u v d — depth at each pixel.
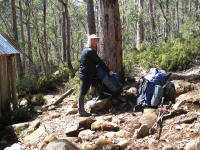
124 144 3.25
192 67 7.55
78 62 16.14
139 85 4.67
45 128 4.25
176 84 5.05
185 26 12.16
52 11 29.44
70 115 4.81
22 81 9.98
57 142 3.27
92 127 3.86
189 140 3.09
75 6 29.20
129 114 4.29
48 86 8.95
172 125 3.53
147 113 3.92
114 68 5.51
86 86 4.46
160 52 10.64
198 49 8.91
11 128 4.56
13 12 14.02
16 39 14.15
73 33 37.06
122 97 4.94
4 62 5.60
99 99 4.89
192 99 4.12
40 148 3.48
